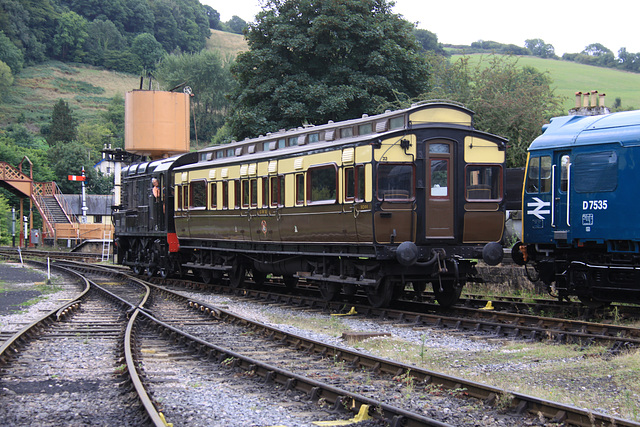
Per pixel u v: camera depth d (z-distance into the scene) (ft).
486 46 438.40
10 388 24.26
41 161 270.87
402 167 42.83
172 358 29.99
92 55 556.51
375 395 22.68
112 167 305.53
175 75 357.41
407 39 95.91
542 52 409.08
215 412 20.92
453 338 35.45
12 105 451.12
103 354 30.83
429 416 20.16
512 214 68.13
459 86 79.51
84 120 439.22
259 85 94.48
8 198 221.25
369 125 45.93
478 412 20.56
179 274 77.92
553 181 42.88
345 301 51.65
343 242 45.32
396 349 32.17
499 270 57.26
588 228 40.81
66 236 163.02
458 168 44.19
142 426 19.35
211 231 64.28
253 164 56.70
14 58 497.87
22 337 33.32
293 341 33.19
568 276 42.70
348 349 29.07
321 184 47.52
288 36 92.58
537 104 72.23
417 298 52.39
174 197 71.36
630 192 38.65
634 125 39.27
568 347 31.78
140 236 82.84
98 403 22.07
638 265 38.91
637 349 29.86
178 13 602.85
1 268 92.99
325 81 92.17
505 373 26.63
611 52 354.95
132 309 44.78
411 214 42.80
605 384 24.32
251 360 26.91
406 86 95.66
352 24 90.84
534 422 19.33
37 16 547.49
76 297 55.83
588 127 41.93
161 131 105.29
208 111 368.68
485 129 70.74
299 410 21.40
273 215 53.78
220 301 54.65
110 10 582.35
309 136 51.93
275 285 68.03
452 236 44.27
